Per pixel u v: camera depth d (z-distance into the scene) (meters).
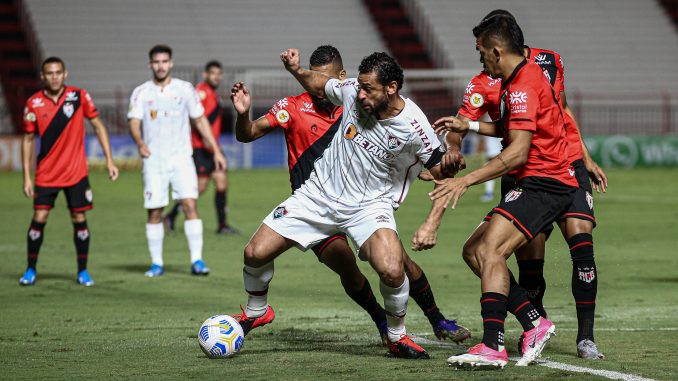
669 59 79.12
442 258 25.25
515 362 12.15
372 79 11.52
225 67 67.00
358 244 12.38
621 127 74.69
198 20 73.19
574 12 80.88
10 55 67.19
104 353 13.01
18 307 17.78
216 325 12.55
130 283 21.08
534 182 12.13
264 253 12.66
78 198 20.81
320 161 12.71
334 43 74.31
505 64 11.86
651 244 28.16
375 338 14.37
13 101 62.69
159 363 12.19
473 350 11.40
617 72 77.19
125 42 70.06
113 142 60.12
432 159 12.22
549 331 11.87
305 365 11.95
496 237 11.87
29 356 12.77
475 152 56.44
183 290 20.08
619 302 18.45
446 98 68.88
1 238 29.73
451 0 79.62
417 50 74.81
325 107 13.29
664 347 13.33
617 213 37.56
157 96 22.31
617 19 81.44
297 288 20.30
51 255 25.92
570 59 77.38
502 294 11.56
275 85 70.00
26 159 20.98
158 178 22.28
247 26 73.94
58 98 20.80
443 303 18.28
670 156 68.50
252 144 64.88
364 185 12.41
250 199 43.69
